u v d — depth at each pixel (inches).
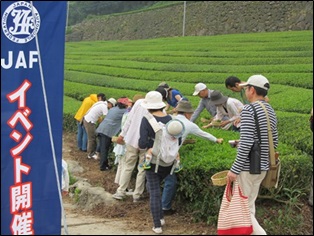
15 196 210.8
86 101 490.6
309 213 268.2
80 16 2647.6
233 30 1619.1
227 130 365.4
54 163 219.3
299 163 276.5
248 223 227.3
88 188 343.3
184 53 1034.7
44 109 215.2
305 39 1044.5
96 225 279.4
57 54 216.4
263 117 227.0
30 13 209.0
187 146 326.3
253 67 773.9
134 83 746.2
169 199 283.9
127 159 318.3
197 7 1791.3
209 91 370.6
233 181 230.7
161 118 272.1
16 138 209.3
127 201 322.7
